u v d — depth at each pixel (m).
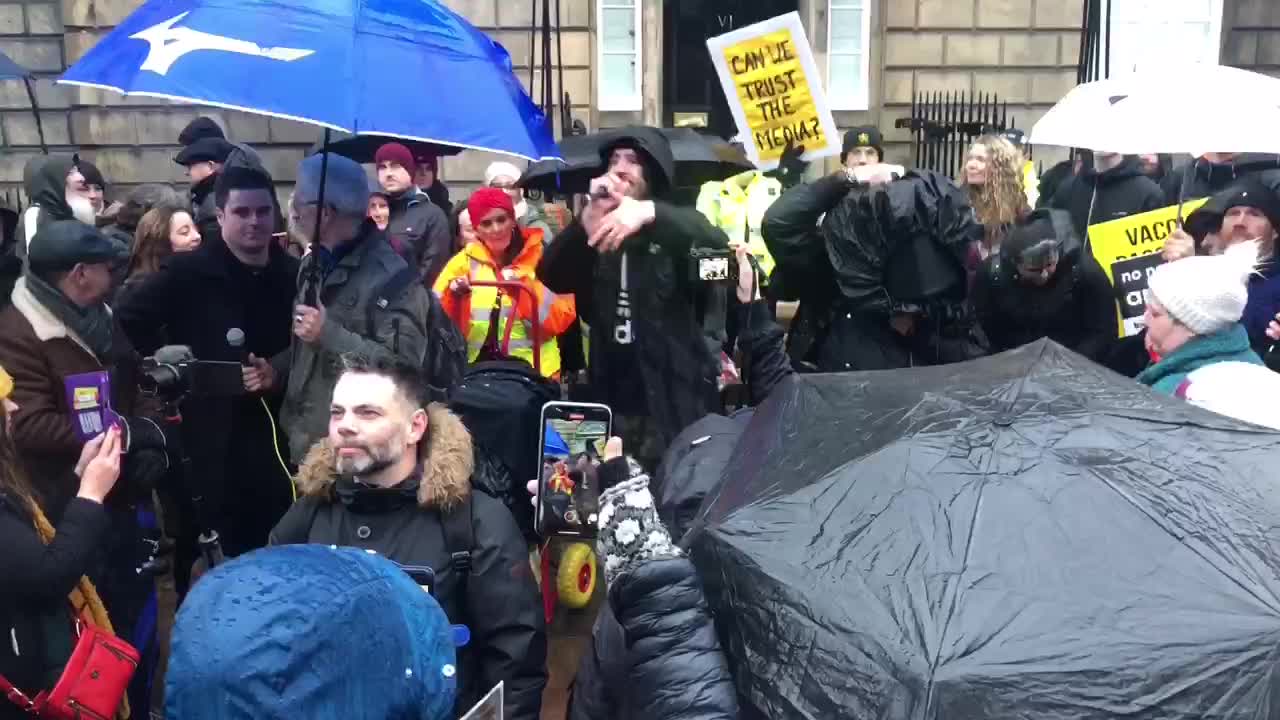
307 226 3.73
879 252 4.41
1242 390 3.07
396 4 3.19
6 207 6.77
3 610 2.58
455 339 3.94
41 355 3.43
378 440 2.68
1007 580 1.80
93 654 2.70
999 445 2.05
